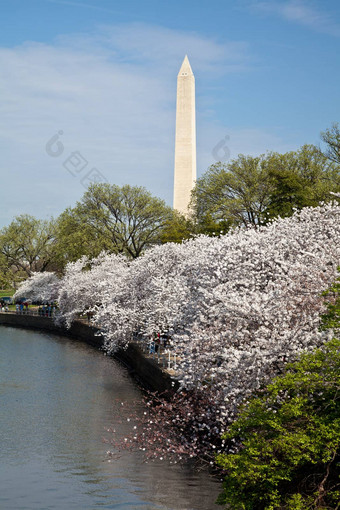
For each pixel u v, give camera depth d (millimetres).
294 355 18922
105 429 26750
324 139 54750
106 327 44688
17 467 21953
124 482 19953
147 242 75438
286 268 23344
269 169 59062
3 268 101062
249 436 15430
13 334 73938
